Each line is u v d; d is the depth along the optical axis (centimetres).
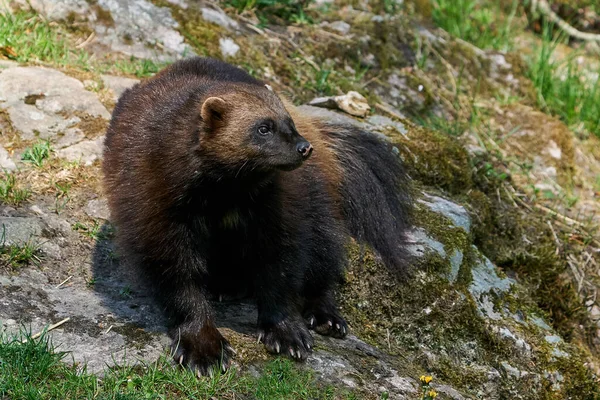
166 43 1273
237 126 708
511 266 1182
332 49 1447
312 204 852
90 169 974
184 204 728
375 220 971
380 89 1443
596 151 1588
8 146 977
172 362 718
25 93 1037
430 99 1480
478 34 1839
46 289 794
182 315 747
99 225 909
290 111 930
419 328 951
